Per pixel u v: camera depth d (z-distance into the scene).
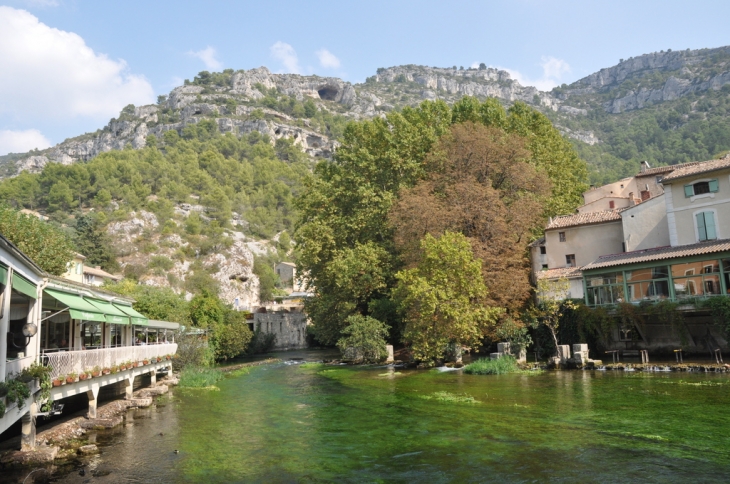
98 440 18.27
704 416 18.67
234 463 15.23
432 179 52.00
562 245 50.81
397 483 13.12
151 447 17.20
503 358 36.38
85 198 142.12
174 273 114.69
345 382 34.19
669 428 17.16
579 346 35.00
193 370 38.09
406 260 46.84
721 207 39.44
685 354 36.62
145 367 29.91
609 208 60.34
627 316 37.88
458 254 38.88
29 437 15.68
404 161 55.97
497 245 44.50
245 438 18.39
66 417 21.58
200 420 21.83
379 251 51.72
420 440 17.19
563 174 62.81
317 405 25.16
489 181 49.22
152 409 24.77
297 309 102.69
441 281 39.22
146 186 150.50
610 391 24.75
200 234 133.12
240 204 165.12
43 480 13.77
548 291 40.66
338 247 56.25
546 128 64.75
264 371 45.44
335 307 55.94
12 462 15.03
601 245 49.03
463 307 38.44
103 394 28.12
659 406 20.67
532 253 54.75
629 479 12.58
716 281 35.44
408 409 22.81
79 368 19.14
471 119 60.03
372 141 58.94
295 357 66.69
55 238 38.59
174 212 141.25
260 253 143.62
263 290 126.25
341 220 55.78
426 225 44.94
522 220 45.78
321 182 59.31
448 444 16.48
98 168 152.62
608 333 39.31
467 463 14.43
